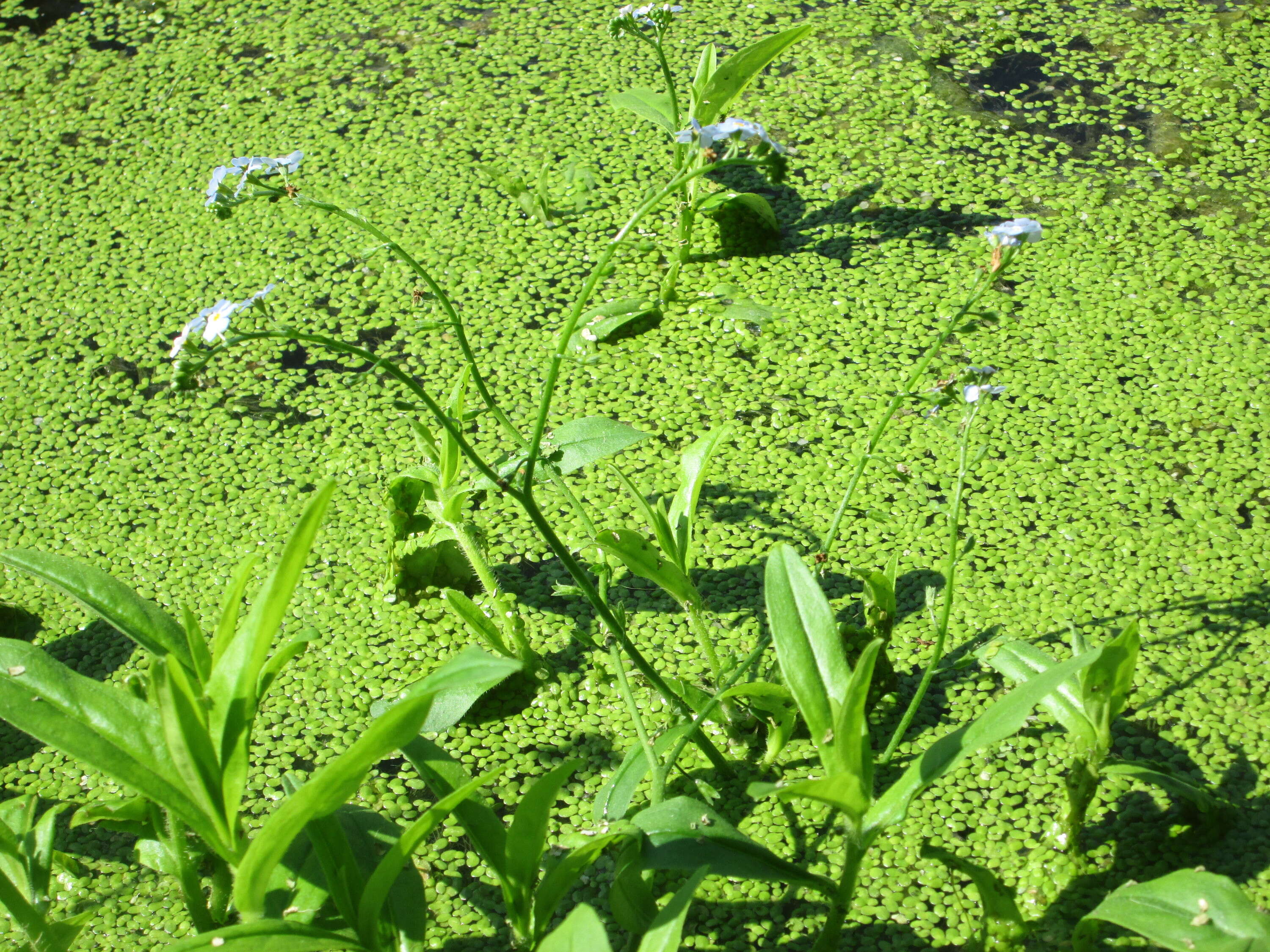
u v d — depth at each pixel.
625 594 2.96
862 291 3.79
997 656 2.39
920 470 3.20
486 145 4.54
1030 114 4.48
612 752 2.60
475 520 3.15
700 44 4.96
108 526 3.24
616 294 3.85
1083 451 3.21
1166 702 2.59
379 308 3.89
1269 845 2.29
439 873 2.39
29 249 4.26
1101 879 2.28
